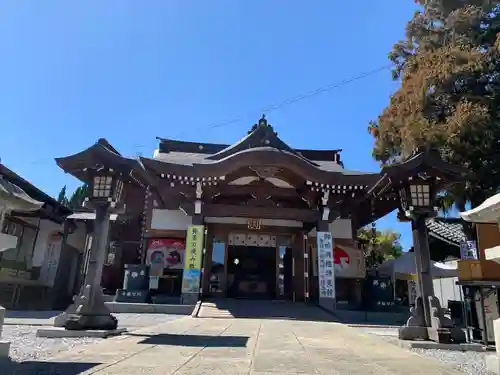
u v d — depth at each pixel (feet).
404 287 74.49
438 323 26.35
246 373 14.62
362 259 65.62
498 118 46.62
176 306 48.26
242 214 58.08
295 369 15.81
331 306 53.06
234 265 69.92
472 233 52.16
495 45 46.44
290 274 65.41
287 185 64.39
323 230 57.52
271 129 65.05
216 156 63.77
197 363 16.24
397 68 63.36
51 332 24.79
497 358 17.42
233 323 37.14
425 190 29.04
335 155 90.43
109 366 15.28
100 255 28.19
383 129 59.16
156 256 63.41
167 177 57.41
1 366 15.15
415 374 15.87
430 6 60.44
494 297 27.71
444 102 51.29
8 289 53.21
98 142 29.99
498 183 48.03
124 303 48.11
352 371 16.05
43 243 61.46
